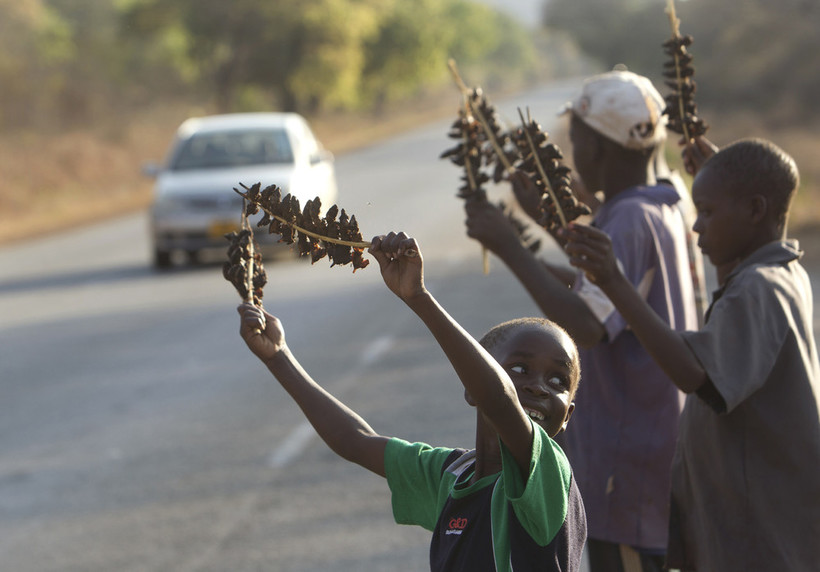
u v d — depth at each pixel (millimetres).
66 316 37875
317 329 32219
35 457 21250
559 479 6348
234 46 179875
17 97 137250
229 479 19219
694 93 10367
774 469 8719
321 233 6496
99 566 15750
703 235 9094
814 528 8664
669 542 9406
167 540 16594
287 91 193875
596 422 10141
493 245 9969
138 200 97750
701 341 8391
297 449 20781
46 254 60219
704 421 8961
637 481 10031
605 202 10625
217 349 30578
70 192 106625
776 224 8953
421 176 96688
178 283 43969
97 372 28516
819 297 31625
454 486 6781
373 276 42000
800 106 102062
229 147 49719
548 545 6352
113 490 19031
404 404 23188
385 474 7465
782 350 8648
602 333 9531
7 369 29469
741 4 105625
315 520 17078
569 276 11453
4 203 94312
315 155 50375
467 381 6137
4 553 16453
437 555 6742
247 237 7336
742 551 8789
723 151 8992
